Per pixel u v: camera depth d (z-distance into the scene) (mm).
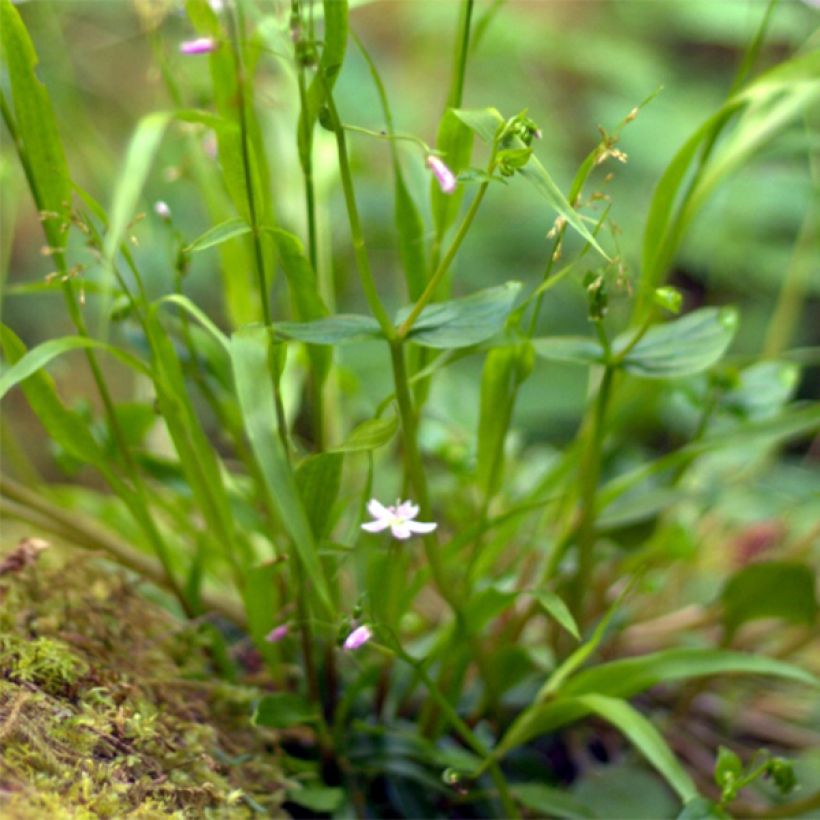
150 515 771
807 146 904
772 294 1502
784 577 793
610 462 857
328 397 881
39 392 737
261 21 734
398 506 708
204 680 761
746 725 864
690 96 1603
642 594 854
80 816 665
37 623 731
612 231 716
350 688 757
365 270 707
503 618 833
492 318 717
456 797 772
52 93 869
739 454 905
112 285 804
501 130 689
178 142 871
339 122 696
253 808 724
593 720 842
